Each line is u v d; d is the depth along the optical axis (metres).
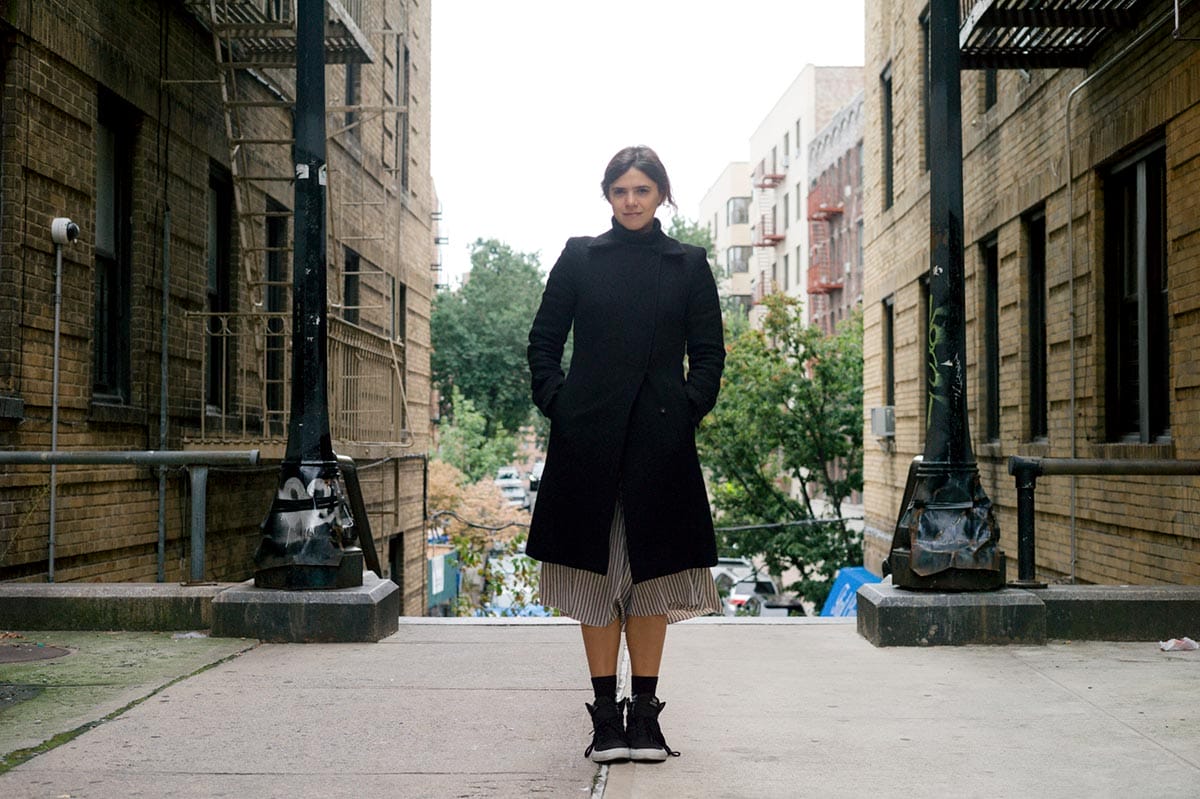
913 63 15.41
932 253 6.64
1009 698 4.84
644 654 3.90
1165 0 8.00
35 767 3.71
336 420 11.22
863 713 4.57
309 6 6.55
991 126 12.11
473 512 36.06
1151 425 8.62
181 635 6.35
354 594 6.30
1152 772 3.68
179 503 9.31
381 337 13.27
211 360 10.42
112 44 8.31
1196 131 7.55
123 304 8.73
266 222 11.52
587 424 3.74
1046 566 10.66
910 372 15.80
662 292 3.82
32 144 7.27
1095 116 9.29
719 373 3.84
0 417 6.84
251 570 10.88
